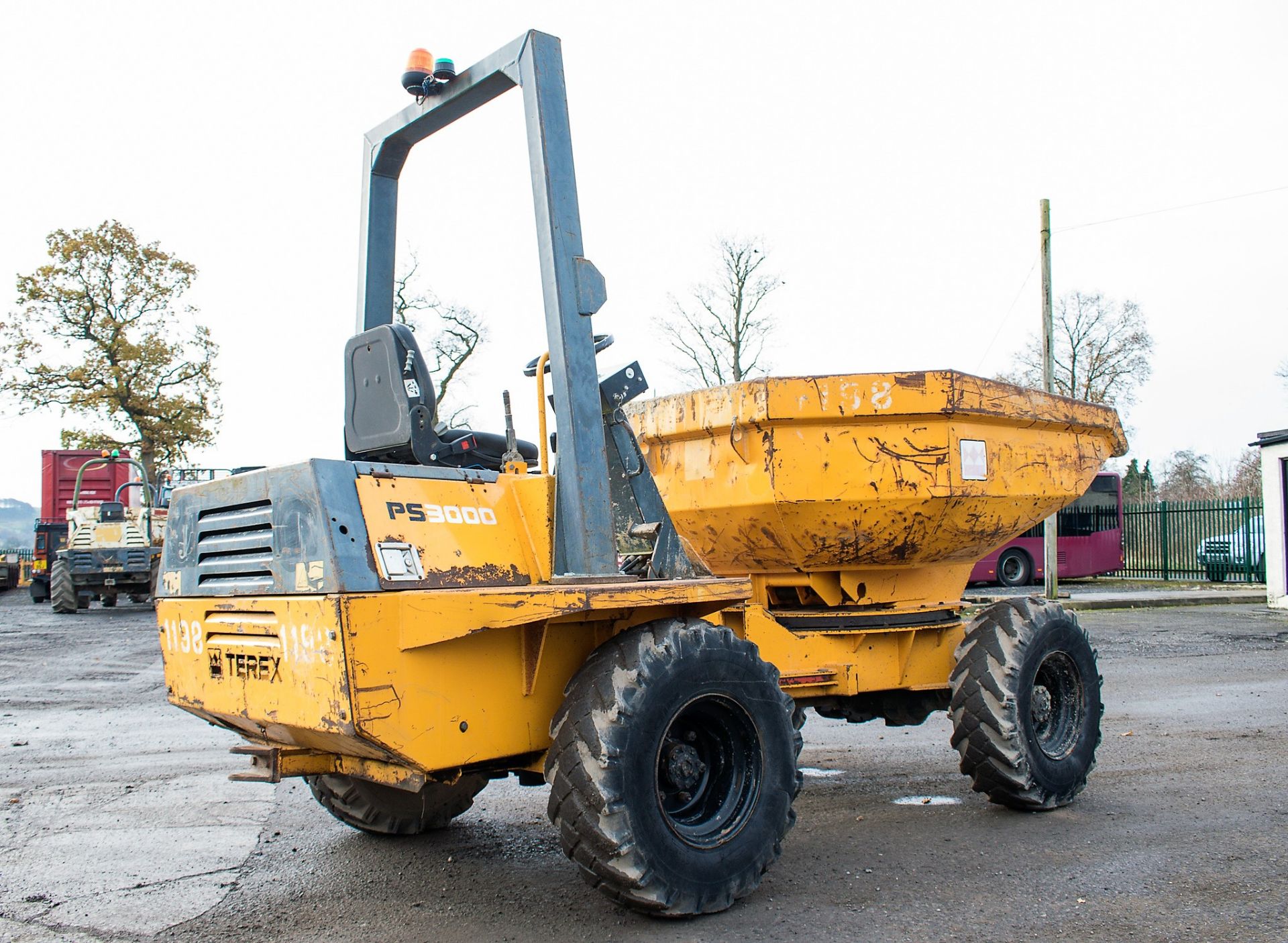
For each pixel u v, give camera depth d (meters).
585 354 3.98
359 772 3.68
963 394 5.07
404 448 3.92
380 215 4.66
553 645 3.84
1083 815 5.18
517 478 3.90
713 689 3.86
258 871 4.45
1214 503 26.84
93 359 33.09
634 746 3.57
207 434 34.03
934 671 5.71
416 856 4.66
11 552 38.56
